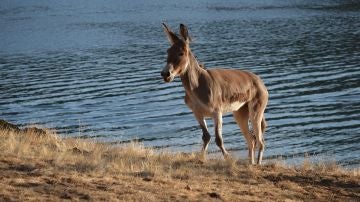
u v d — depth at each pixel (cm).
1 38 10825
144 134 3953
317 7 14725
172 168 1564
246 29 10862
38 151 1683
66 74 6862
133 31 11331
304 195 1406
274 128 4166
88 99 5431
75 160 1562
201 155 1711
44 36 10912
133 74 6694
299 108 4825
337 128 4112
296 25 11175
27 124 4416
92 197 1202
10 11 17012
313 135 3916
